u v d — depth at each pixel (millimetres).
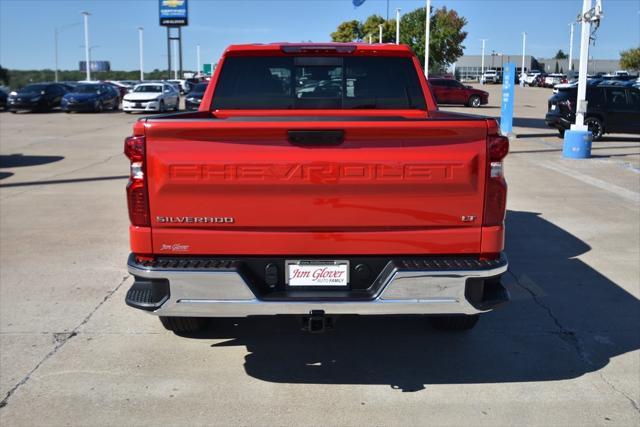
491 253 3693
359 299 3574
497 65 114125
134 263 3631
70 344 4715
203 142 3504
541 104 41531
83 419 3693
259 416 3742
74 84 38375
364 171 3523
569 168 13828
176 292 3570
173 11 77938
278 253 3625
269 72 5234
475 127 3531
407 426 3635
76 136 21359
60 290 5871
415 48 56750
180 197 3551
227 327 5094
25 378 4176
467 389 4082
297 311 3566
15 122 27719
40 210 9320
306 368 4379
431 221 3613
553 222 8664
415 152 3525
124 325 5086
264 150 3502
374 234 3615
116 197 10367
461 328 4949
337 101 5301
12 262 6715
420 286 3572
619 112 19766
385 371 4340
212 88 5227
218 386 4109
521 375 4281
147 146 3510
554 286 6082
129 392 4012
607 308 5512
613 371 4336
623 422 3684
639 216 9055
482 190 3600
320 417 3734
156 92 33344
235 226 3594
